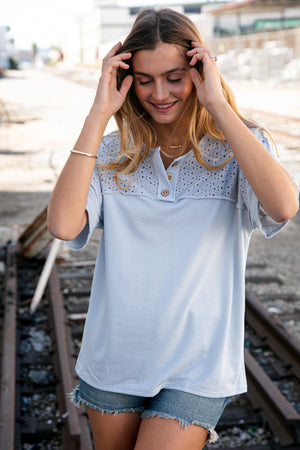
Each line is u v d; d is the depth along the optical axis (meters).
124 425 1.93
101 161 1.96
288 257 6.67
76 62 82.00
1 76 48.56
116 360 1.88
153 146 1.96
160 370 1.86
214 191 1.89
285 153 11.64
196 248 1.86
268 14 44.22
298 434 3.20
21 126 17.81
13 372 3.80
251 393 3.67
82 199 1.83
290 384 3.97
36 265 6.23
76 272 6.10
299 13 44.12
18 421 3.46
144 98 1.89
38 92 31.06
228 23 44.78
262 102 21.62
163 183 1.90
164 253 1.87
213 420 1.87
